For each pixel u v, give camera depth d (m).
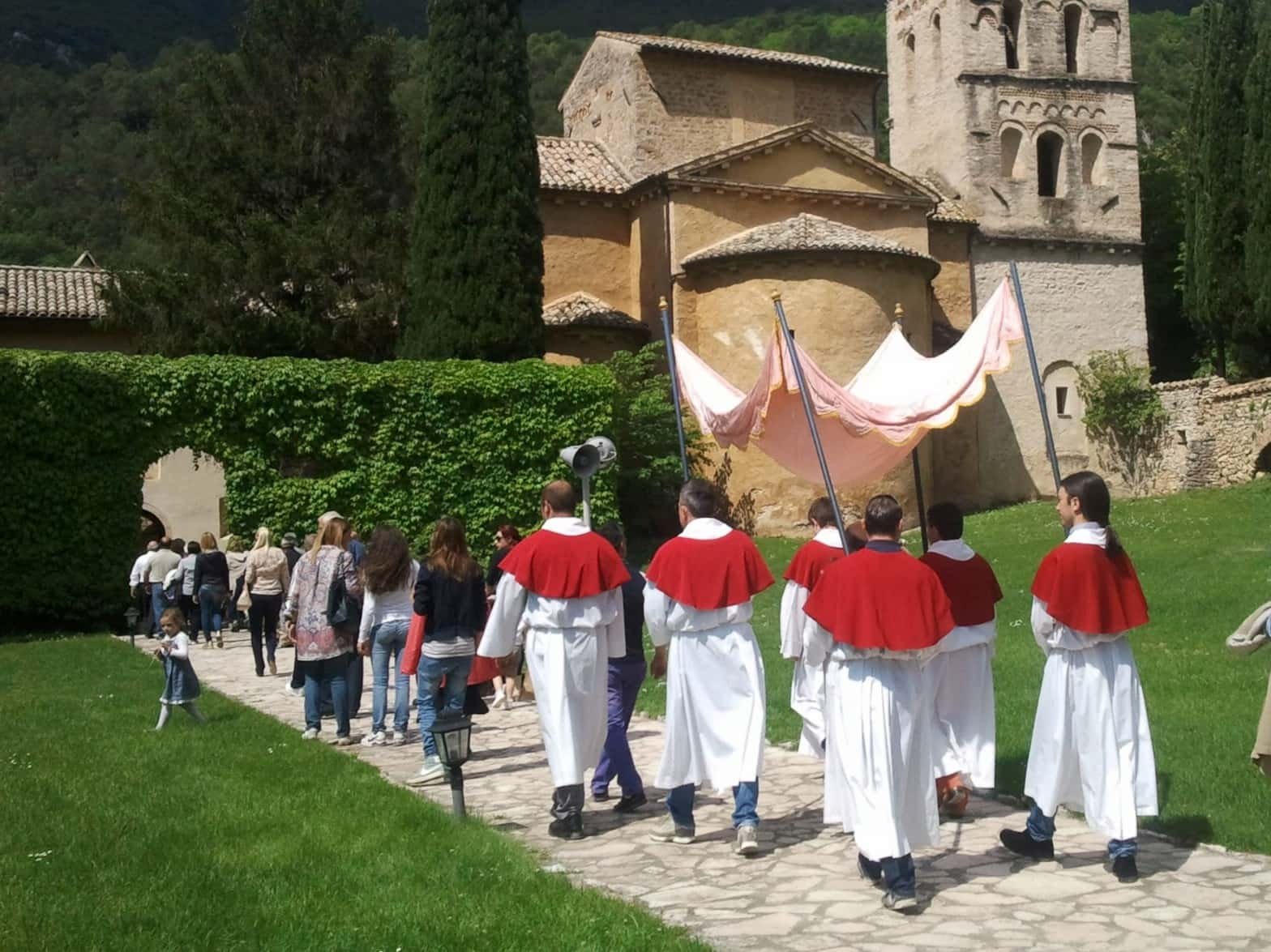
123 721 12.32
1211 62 35.16
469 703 10.51
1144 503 29.84
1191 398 34.16
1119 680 6.63
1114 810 6.48
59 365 22.92
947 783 8.14
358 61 33.44
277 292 31.45
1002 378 37.22
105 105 97.75
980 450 36.66
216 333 30.41
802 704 9.20
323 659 11.41
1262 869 6.70
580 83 39.78
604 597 8.09
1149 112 59.28
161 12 126.25
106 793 8.71
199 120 32.62
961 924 5.86
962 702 8.13
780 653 16.61
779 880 6.75
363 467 25.41
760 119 36.84
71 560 22.88
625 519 31.22
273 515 24.58
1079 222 38.56
